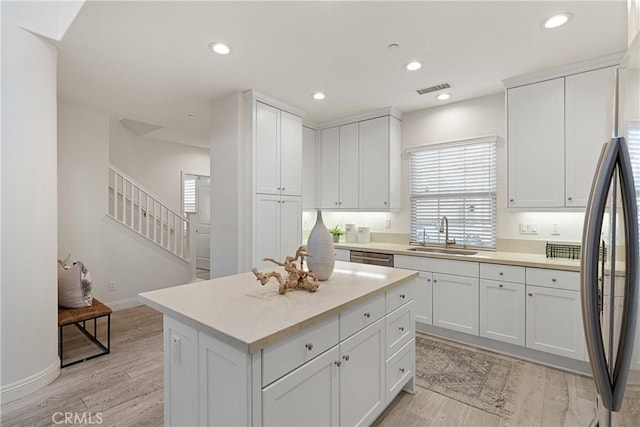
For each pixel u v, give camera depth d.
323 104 3.70
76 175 3.74
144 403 2.14
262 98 3.35
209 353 1.30
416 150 3.92
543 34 2.22
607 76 2.53
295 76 2.93
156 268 4.56
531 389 2.30
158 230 5.27
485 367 2.62
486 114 3.44
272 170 3.48
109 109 3.86
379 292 1.80
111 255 4.08
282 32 2.21
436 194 3.81
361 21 2.08
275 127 3.51
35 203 2.24
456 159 3.67
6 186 2.11
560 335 2.54
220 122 3.44
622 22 2.06
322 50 2.46
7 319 2.12
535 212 3.12
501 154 3.35
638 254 0.95
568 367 2.56
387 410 2.06
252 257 3.27
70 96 3.42
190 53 2.50
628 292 0.98
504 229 3.35
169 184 5.98
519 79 2.90
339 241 4.43
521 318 2.72
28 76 2.18
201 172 6.51
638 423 0.93
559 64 2.66
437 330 3.25
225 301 1.56
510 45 2.37
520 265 2.71
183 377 1.44
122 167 5.34
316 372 1.41
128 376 2.48
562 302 2.53
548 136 2.78
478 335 2.94
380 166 3.93
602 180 1.06
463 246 3.61
